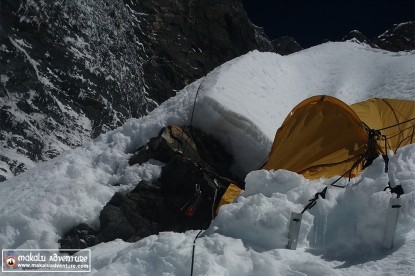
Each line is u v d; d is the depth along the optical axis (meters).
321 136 7.60
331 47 19.09
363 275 4.09
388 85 14.69
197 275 4.21
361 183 5.10
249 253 4.52
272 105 11.79
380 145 7.94
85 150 9.87
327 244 4.91
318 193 5.33
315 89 14.91
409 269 3.97
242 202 5.47
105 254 6.17
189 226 7.80
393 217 4.48
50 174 8.98
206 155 9.25
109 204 7.78
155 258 4.51
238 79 11.71
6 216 7.36
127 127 10.30
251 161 9.41
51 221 7.45
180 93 11.38
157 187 8.20
